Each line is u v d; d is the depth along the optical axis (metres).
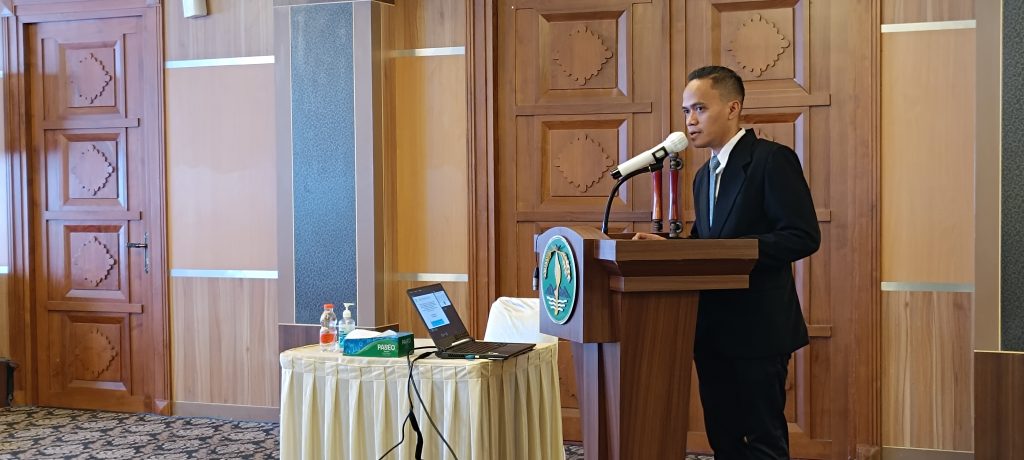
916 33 4.23
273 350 5.20
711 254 2.24
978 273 3.78
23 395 5.62
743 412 2.70
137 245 5.40
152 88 5.30
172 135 5.30
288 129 4.89
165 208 5.32
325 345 3.23
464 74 4.82
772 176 2.66
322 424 3.07
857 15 4.30
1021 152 3.72
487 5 4.76
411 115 4.89
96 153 5.48
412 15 4.88
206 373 5.32
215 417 5.30
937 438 4.27
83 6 5.41
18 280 5.59
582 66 4.71
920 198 4.25
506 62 4.81
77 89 5.50
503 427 3.02
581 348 2.43
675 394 2.30
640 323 2.26
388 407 2.96
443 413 2.90
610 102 4.66
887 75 4.28
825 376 4.46
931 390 4.27
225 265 5.25
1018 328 3.74
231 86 5.18
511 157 4.81
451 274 4.87
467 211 4.82
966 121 4.20
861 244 4.31
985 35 3.74
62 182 5.55
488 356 2.94
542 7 4.75
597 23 4.69
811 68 4.41
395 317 4.93
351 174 4.79
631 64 4.64
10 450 4.62
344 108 4.79
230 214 5.22
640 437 2.27
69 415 5.39
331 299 4.84
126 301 5.48
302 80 4.86
